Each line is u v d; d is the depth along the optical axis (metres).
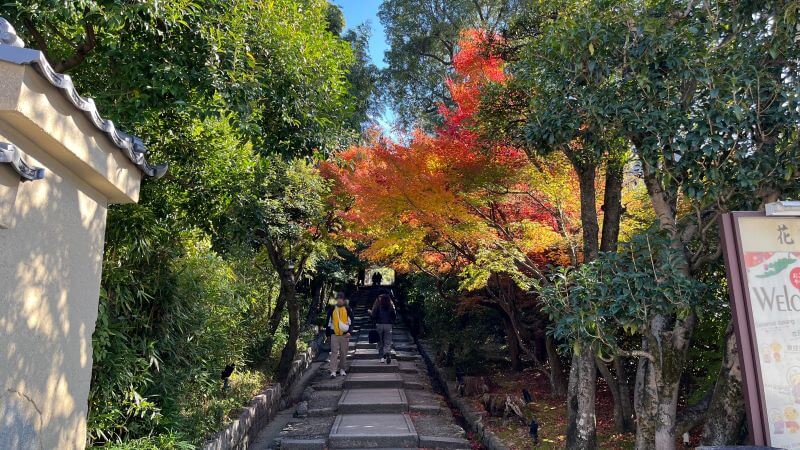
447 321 14.04
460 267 9.41
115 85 5.53
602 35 4.93
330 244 11.94
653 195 5.01
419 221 7.17
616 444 6.98
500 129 6.88
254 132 5.55
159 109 5.46
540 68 5.73
